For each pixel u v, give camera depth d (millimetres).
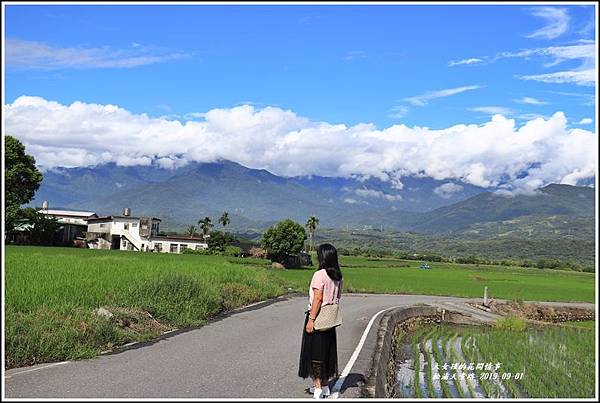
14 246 62031
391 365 14109
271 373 9695
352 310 23000
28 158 66875
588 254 151000
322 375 8266
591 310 38531
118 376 9016
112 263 27844
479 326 27969
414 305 28078
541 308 36656
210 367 9961
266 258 81250
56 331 10711
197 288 18047
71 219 108438
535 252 163750
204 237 95375
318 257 8758
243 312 19547
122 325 13055
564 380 13781
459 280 59938
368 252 132000
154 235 96625
